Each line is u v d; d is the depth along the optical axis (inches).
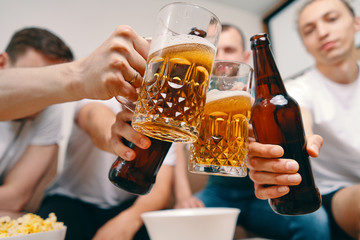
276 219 36.1
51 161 46.9
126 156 15.6
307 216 30.7
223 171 16.2
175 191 53.9
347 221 31.0
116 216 34.2
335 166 49.4
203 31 14.1
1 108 20.1
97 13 80.7
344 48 49.6
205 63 13.7
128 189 15.9
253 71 18.9
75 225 31.2
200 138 16.8
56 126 47.9
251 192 47.6
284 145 16.7
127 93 14.9
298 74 81.4
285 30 88.0
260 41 18.3
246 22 98.8
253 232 42.9
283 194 16.1
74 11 78.1
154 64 13.5
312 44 53.4
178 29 13.6
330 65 50.8
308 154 16.9
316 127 51.1
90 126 31.0
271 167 16.2
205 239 21.4
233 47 61.7
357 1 60.8
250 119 18.8
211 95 16.7
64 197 39.3
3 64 43.8
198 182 62.1
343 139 48.4
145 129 13.6
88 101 40.2
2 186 40.5
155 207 36.3
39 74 18.5
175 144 46.1
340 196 32.6
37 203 51.3
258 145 17.1
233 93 16.5
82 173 41.1
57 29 74.9
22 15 71.9
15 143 44.4
